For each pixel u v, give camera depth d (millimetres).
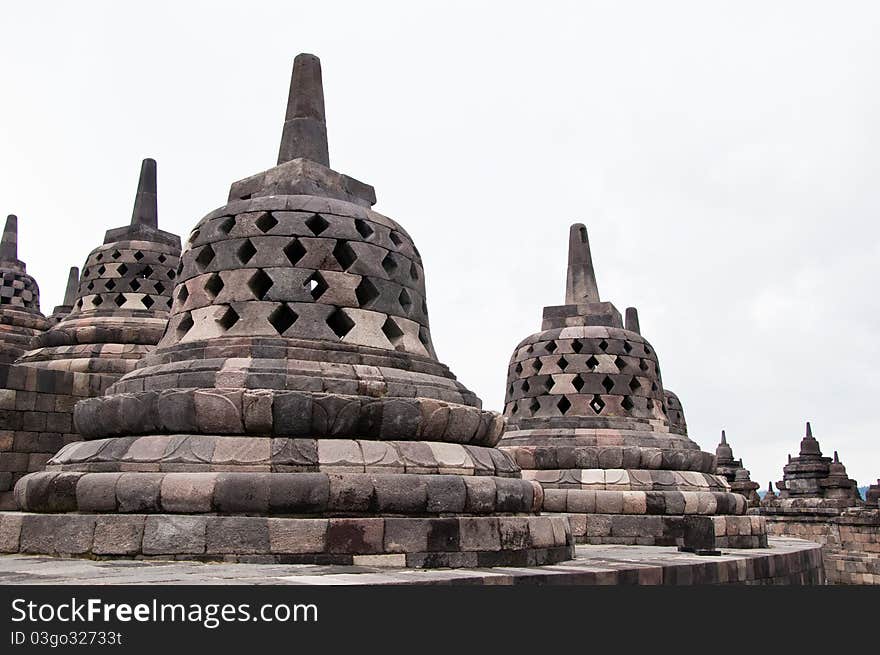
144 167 23750
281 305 12109
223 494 9875
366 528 10000
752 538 18375
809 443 43875
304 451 10539
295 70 14602
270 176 13719
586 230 22844
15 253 29844
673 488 18516
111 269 21938
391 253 13031
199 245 12922
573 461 18812
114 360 19844
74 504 10422
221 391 10633
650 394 20844
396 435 11164
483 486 11117
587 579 9727
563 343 20781
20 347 26797
